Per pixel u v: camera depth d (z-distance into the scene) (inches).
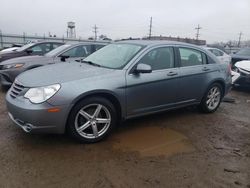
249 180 131.8
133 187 120.7
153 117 215.5
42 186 118.2
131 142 166.2
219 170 139.3
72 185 119.8
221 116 232.1
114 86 163.9
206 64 225.1
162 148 160.6
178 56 203.5
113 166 136.8
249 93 350.0
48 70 174.6
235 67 359.3
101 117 165.8
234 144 173.8
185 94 207.5
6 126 181.8
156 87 185.2
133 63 176.7
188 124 204.8
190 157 151.5
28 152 147.1
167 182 126.0
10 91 165.6
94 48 336.5
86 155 146.6
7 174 125.7
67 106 148.3
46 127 146.8
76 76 159.2
